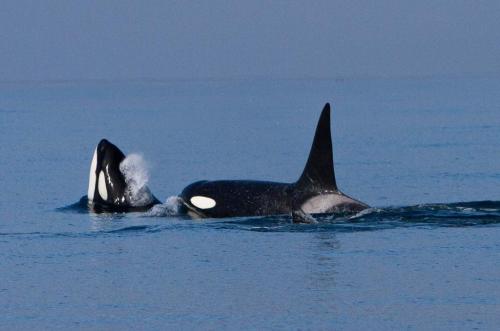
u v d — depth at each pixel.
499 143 165.12
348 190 104.00
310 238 65.75
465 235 65.88
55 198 97.88
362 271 55.12
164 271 56.38
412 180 112.38
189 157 147.38
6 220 80.94
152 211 81.81
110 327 44.94
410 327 44.09
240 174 122.69
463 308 46.84
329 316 46.03
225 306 48.19
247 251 61.78
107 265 58.47
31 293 51.59
